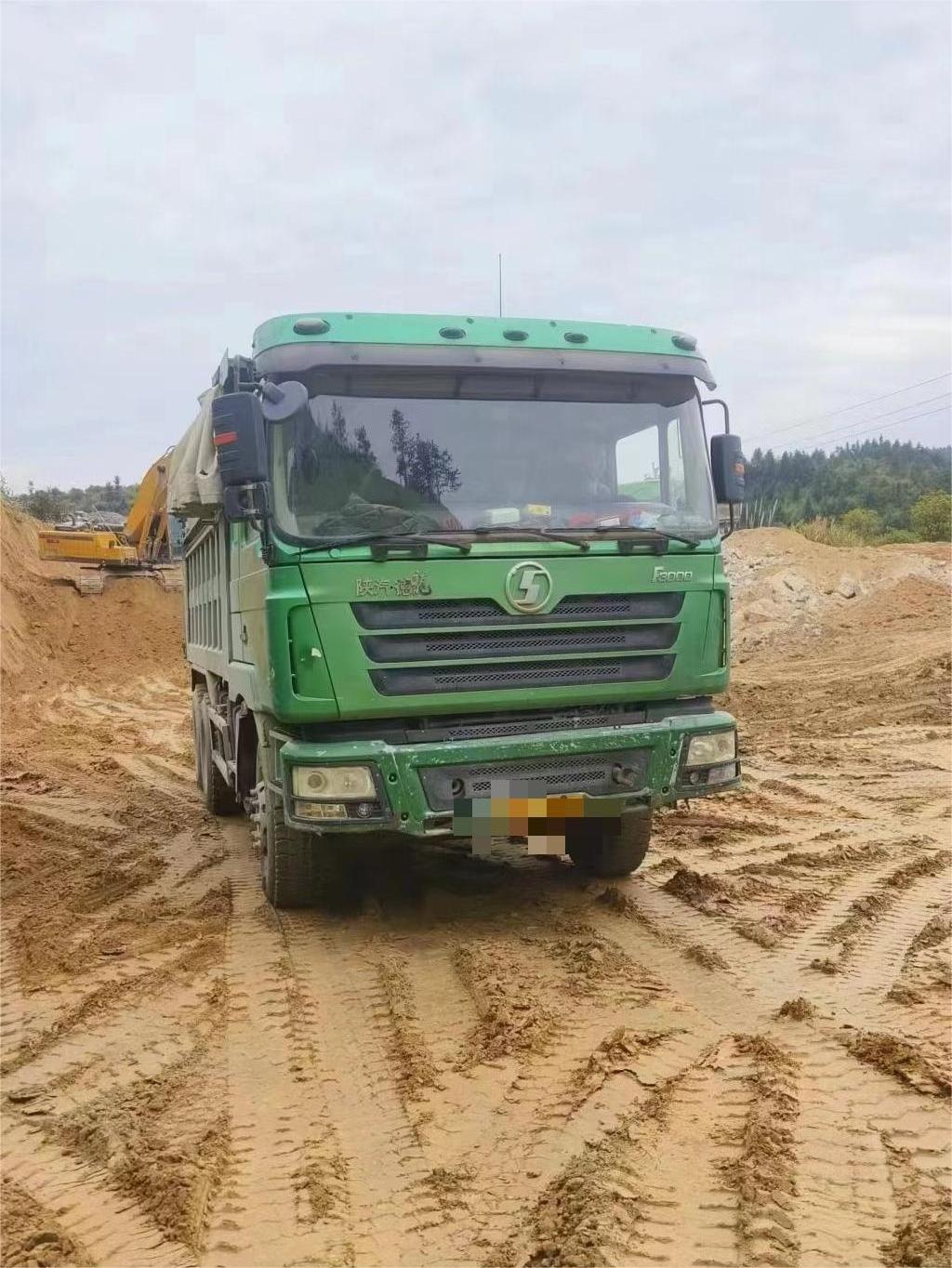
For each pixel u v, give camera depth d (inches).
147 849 350.0
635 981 212.7
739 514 262.1
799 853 315.3
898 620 944.3
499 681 229.9
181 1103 168.9
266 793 260.2
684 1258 124.8
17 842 364.5
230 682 309.7
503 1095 167.2
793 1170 143.2
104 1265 128.2
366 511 226.8
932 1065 172.9
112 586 1226.6
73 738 643.5
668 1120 157.1
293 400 222.8
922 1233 128.0
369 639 221.6
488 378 240.8
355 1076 177.3
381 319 239.3
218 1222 136.3
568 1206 134.5
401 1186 142.9
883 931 244.8
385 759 218.8
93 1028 201.0
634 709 247.9
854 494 4672.7
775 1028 189.6
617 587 236.8
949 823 355.6
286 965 229.6
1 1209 141.1
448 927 252.2
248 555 263.4
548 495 239.6
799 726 577.9
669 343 260.1
